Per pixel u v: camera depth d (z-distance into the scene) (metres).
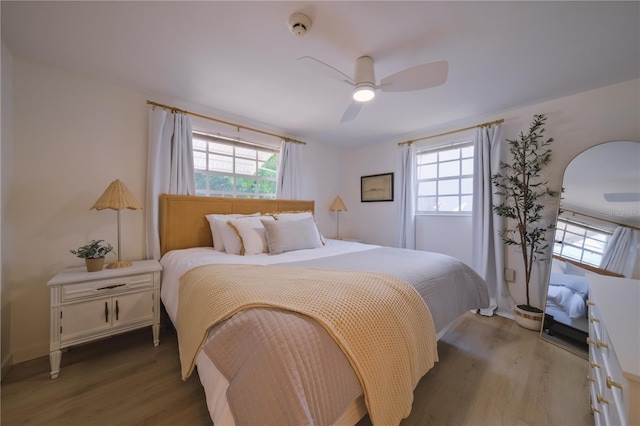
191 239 2.49
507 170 2.64
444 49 1.64
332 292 1.04
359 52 1.67
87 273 1.68
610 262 1.96
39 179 1.82
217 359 0.84
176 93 2.29
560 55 1.70
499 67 1.85
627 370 0.67
